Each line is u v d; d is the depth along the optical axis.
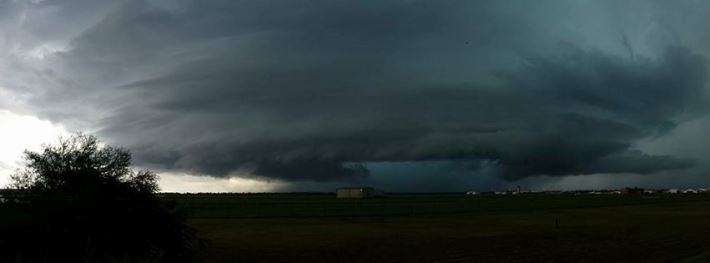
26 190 26.94
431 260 37.59
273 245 42.41
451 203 129.25
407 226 62.16
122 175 28.64
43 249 24.80
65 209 25.67
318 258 37.97
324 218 73.94
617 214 86.88
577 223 66.81
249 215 77.50
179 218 29.73
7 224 24.38
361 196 191.12
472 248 43.00
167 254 29.08
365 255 39.41
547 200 154.75
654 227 60.88
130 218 27.06
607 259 37.38
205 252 35.97
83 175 27.42
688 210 98.69
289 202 132.50
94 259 25.83
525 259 38.00
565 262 36.56
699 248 41.25
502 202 136.75
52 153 27.84
